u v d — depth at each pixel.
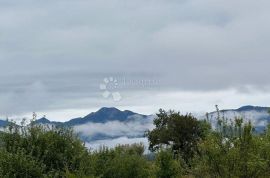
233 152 22.91
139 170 31.75
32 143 26.81
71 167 26.20
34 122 27.75
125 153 34.09
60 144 27.23
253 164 22.39
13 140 26.97
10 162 24.89
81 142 27.89
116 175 30.58
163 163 31.53
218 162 23.14
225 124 23.66
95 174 27.20
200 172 23.81
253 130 23.44
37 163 25.72
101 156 29.88
